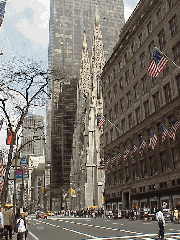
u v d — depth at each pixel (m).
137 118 46.75
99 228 24.92
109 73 61.06
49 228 28.42
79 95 115.38
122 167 50.88
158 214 15.80
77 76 126.38
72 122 117.38
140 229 21.77
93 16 143.62
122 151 50.81
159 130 39.25
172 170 35.06
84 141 95.50
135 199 44.88
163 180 37.09
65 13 138.38
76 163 104.94
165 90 38.75
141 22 46.28
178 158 34.16
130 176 47.25
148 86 43.09
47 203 129.38
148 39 43.72
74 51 131.88
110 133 58.81
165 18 39.09
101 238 16.77
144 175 43.09
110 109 59.44
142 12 47.34
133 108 47.94
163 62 29.61
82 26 139.12
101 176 83.62
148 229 21.61
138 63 46.81
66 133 116.31
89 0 146.25
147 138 42.16
